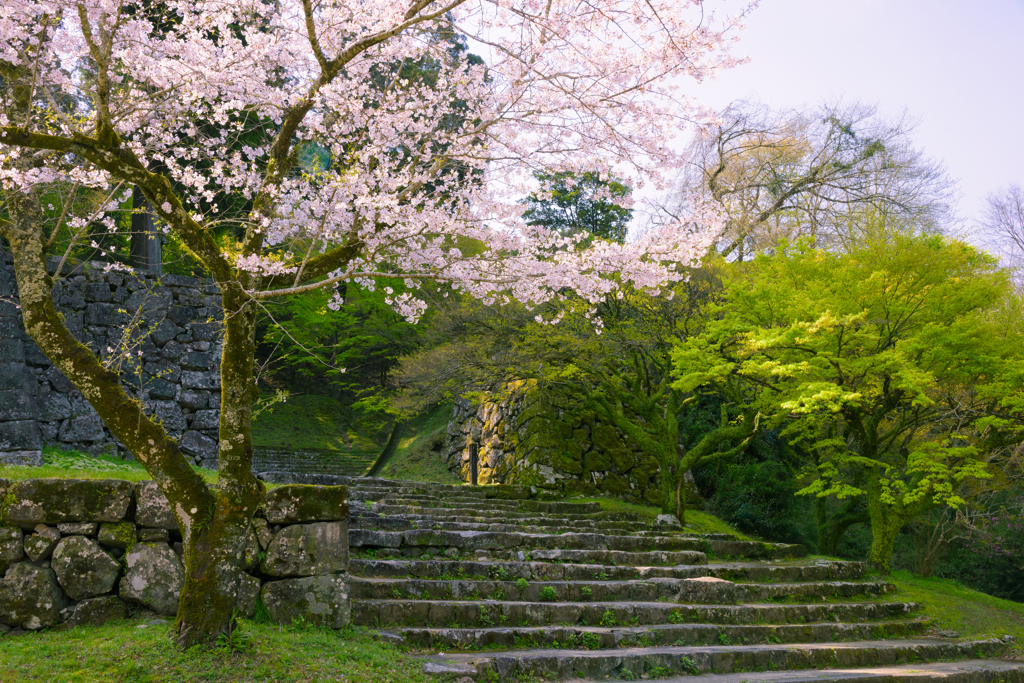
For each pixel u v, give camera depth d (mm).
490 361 13648
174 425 10664
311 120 5434
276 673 3947
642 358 14508
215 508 4387
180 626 4176
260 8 4832
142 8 4676
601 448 15336
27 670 3748
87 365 4273
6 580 4605
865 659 7168
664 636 6438
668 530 11727
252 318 4480
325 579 4996
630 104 4918
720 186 19812
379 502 9188
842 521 12984
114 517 4848
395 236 5016
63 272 10141
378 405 20125
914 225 19656
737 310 11750
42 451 9242
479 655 5098
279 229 4859
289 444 19234
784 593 8695
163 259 13039
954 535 15094
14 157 4531
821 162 21531
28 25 4609
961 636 8875
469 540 7629
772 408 12375
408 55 5668
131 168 4090
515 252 5543
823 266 11430
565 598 6898
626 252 5098
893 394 11148
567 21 4684
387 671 4281
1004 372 10086
